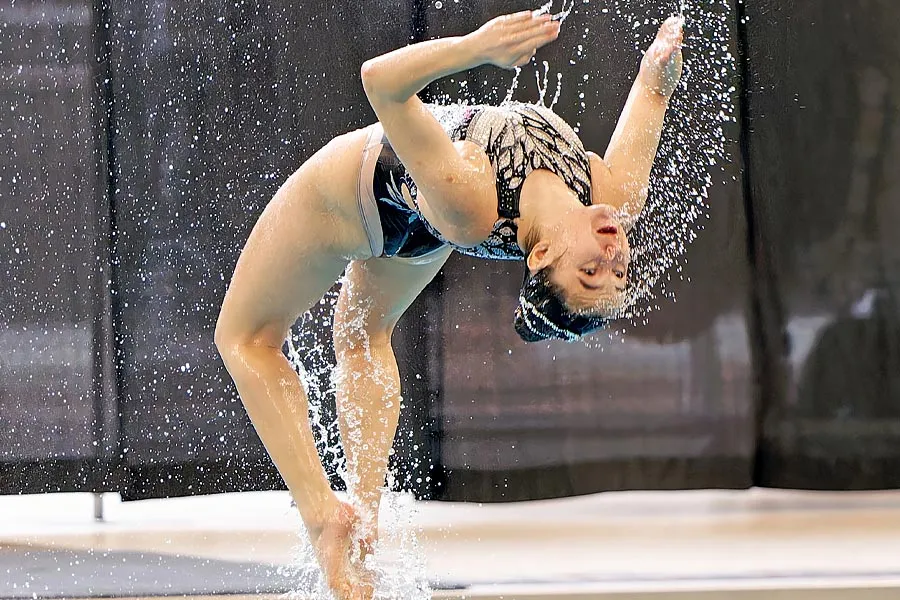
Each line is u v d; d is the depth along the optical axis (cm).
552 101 1195
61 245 1225
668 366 1271
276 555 1096
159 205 1222
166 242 1224
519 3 1189
